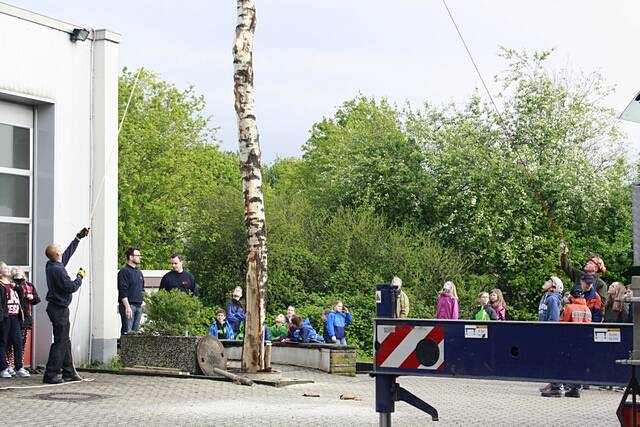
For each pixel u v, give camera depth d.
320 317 34.38
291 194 42.88
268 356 16.72
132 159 50.41
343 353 19.34
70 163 17.55
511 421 12.23
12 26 16.59
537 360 8.18
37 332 17.19
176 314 16.69
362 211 41.44
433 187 43.41
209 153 54.47
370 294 38.22
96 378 15.45
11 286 15.59
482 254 41.41
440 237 42.25
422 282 38.19
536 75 44.09
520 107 44.03
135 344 16.47
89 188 17.88
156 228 51.69
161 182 50.91
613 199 42.50
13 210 17.06
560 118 43.31
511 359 8.27
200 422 11.08
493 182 41.84
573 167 42.12
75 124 17.69
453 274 38.34
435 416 8.98
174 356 16.11
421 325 8.61
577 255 40.47
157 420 11.17
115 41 18.20
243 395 13.97
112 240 17.95
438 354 8.54
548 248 41.16
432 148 45.16
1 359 15.46
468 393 16.44
